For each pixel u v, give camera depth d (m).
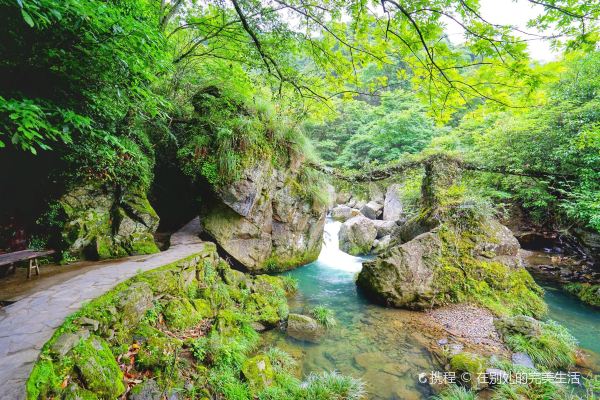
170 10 7.03
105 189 6.07
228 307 5.66
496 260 7.86
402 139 17.05
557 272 9.57
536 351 5.11
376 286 7.26
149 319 4.01
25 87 3.45
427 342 5.54
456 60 2.83
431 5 2.50
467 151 11.66
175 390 3.08
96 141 5.10
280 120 8.70
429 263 7.23
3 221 5.06
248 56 6.64
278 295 6.90
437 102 3.52
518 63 2.54
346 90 4.37
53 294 3.70
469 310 6.80
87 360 2.63
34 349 2.49
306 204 9.52
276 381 4.05
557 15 2.24
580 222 9.22
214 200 8.01
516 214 12.06
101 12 2.62
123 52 3.22
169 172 9.48
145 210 6.38
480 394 4.21
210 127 7.91
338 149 21.80
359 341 5.54
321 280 8.90
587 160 7.69
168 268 4.96
